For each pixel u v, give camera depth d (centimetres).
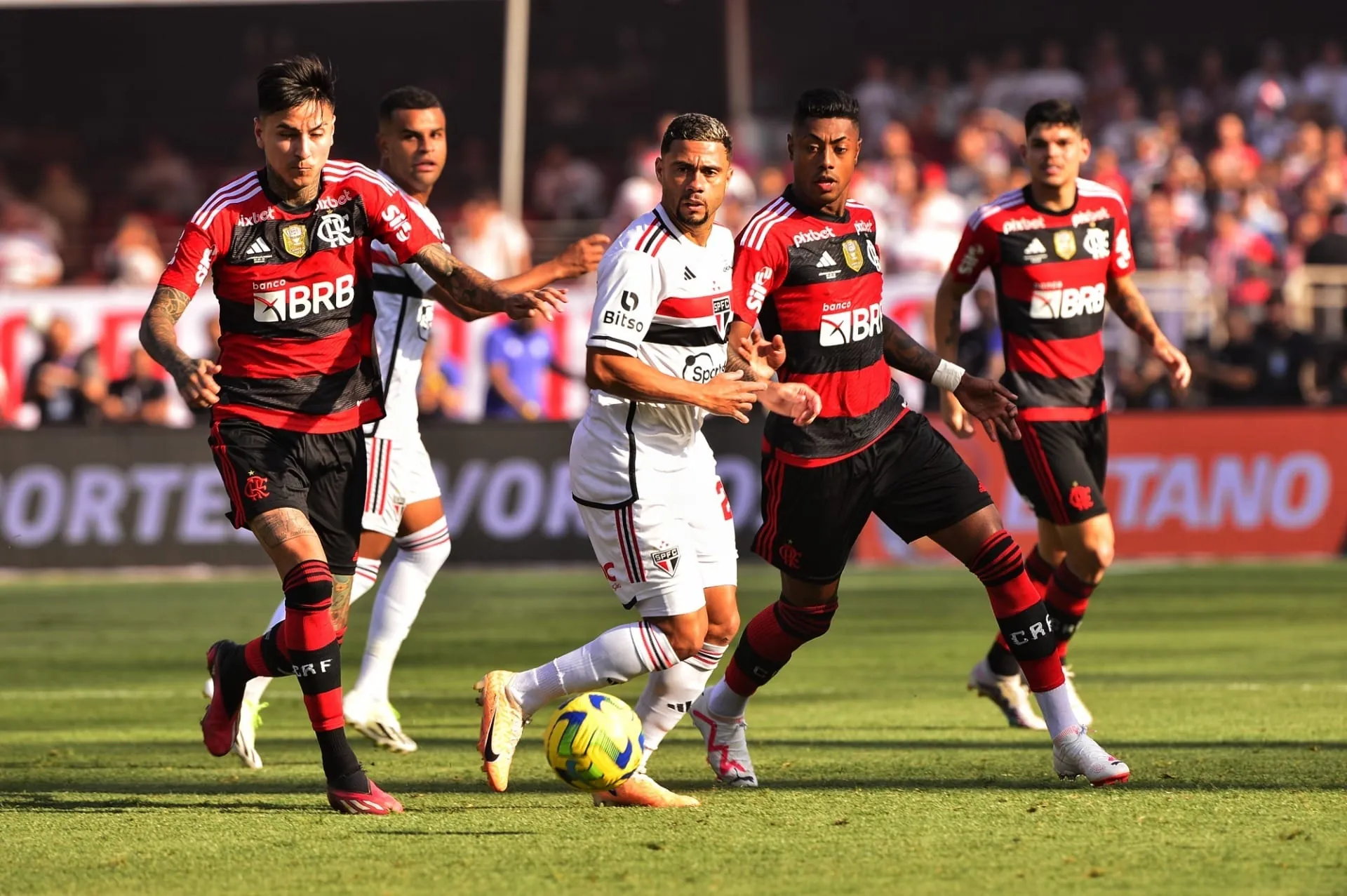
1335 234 5588
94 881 1372
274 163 1681
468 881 1347
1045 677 1817
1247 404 5006
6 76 8812
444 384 5156
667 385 1644
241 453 1725
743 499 4781
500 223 5988
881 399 1869
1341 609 3722
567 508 4809
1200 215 6406
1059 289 2361
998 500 4684
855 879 1326
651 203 6888
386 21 8738
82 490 4841
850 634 3488
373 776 1969
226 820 1652
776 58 8800
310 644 1684
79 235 7850
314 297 1739
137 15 8775
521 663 3134
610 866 1389
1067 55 8644
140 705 2681
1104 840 1469
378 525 2206
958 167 7250
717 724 1880
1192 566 4584
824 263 1817
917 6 8744
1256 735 2158
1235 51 8544
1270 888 1284
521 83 6581
